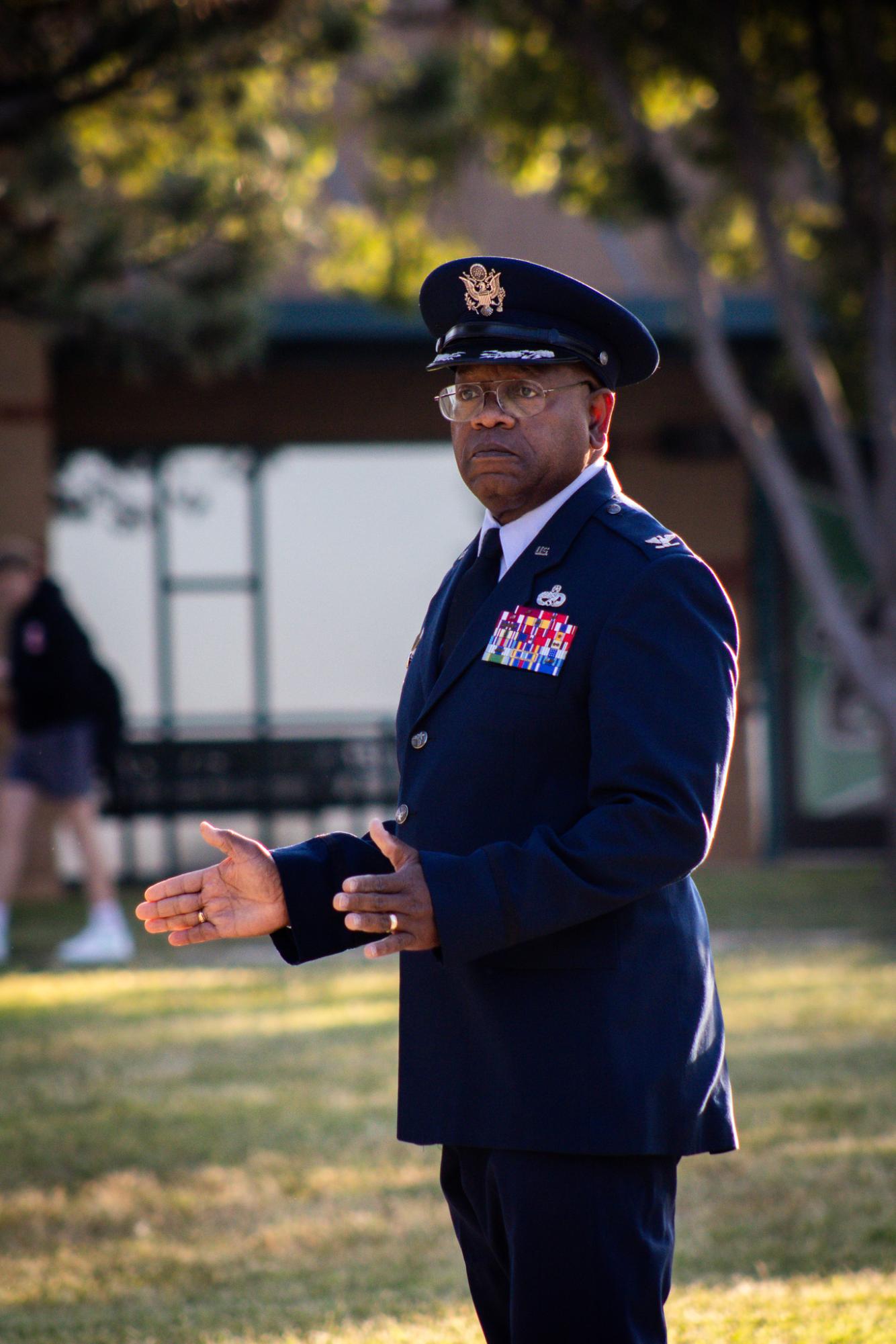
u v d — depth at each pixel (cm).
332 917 826
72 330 3180
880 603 4522
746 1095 1981
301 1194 1681
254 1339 1267
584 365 853
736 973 2811
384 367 4334
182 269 3216
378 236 4109
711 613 800
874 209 3525
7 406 3947
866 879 4116
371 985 2830
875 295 3569
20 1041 2391
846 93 3688
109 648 4300
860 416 4356
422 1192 1681
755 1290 1333
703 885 4041
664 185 3441
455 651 843
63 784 3138
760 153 3519
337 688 4353
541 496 854
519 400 841
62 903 3909
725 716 782
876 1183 1623
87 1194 1684
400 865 738
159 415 4297
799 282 4128
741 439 3578
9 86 2552
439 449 4372
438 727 841
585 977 790
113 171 3325
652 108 3988
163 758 4250
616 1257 788
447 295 860
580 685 799
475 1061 808
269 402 4325
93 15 2492
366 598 4366
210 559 4328
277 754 4291
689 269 3525
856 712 4534
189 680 4325
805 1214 1539
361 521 4362
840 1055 2178
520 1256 795
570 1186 785
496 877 736
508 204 4466
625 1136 777
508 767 809
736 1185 1642
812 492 4525
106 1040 2388
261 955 3195
